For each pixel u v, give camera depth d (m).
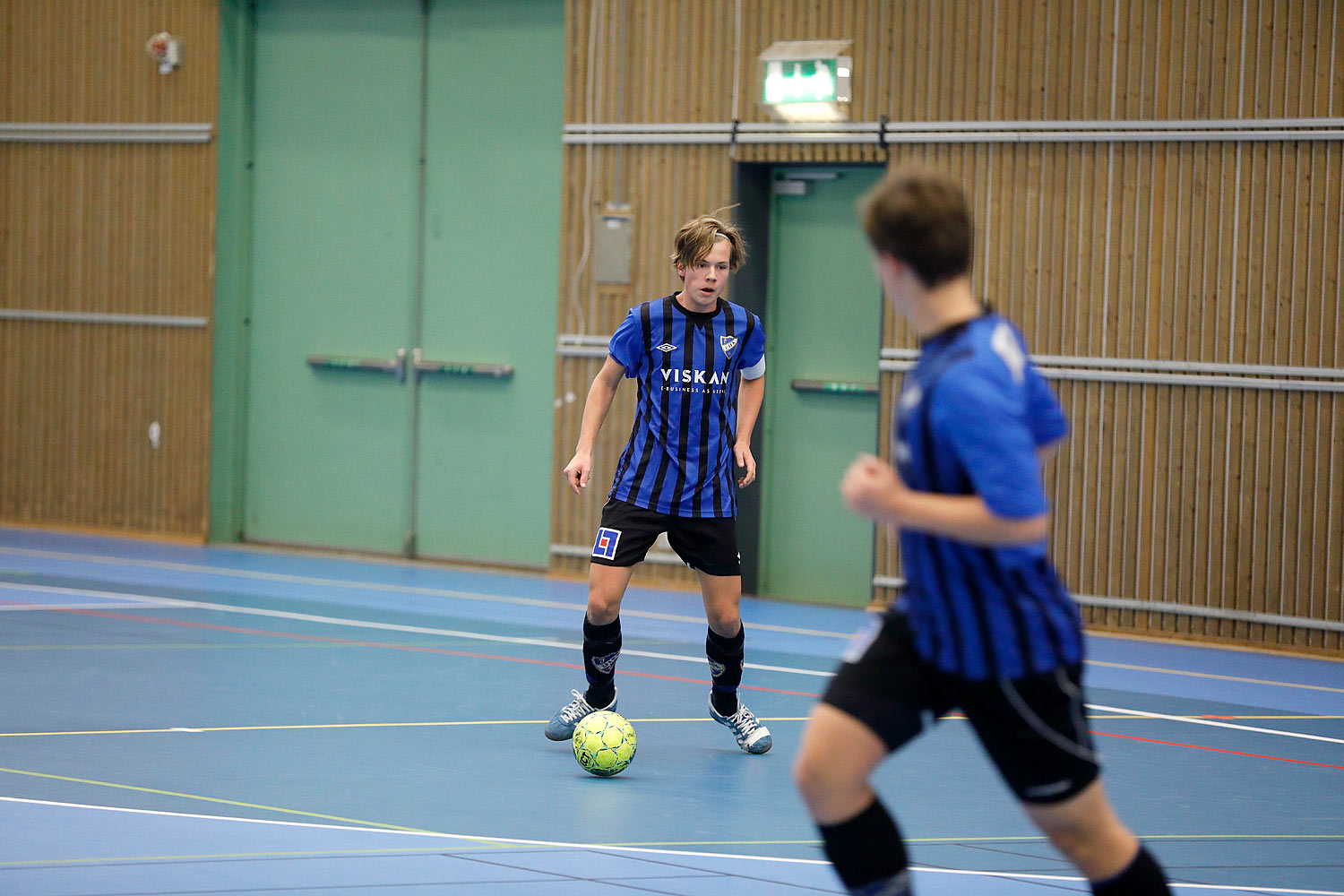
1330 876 5.30
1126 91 12.38
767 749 7.24
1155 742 8.01
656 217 14.07
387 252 15.51
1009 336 3.32
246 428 16.23
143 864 4.87
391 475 15.61
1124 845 3.49
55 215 16.55
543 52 14.77
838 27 13.29
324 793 6.06
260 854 5.06
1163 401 12.35
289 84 15.81
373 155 15.52
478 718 7.84
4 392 16.78
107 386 16.44
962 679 3.40
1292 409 11.98
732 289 13.61
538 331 14.91
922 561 3.38
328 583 13.40
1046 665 3.34
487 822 5.70
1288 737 8.27
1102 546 12.56
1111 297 12.48
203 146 15.88
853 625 12.34
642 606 12.74
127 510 16.41
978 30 12.81
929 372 3.25
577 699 7.27
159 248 16.14
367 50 15.47
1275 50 11.93
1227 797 6.69
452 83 15.16
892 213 3.30
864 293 13.66
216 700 7.99
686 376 6.97
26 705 7.64
